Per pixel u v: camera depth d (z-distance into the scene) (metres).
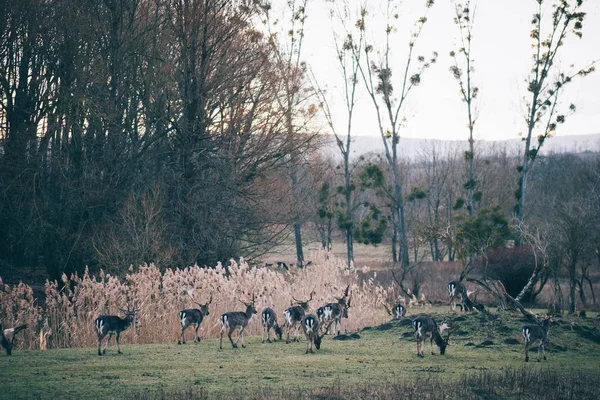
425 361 27.30
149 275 38.16
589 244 57.25
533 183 123.19
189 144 59.56
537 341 29.62
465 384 21.72
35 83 59.78
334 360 26.77
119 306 35.47
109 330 27.89
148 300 35.94
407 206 120.25
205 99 59.94
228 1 62.25
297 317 33.00
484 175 117.00
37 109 59.31
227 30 61.47
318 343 29.88
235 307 37.59
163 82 59.69
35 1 56.06
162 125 61.03
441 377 23.47
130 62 61.41
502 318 37.72
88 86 58.12
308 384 21.59
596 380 23.94
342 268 49.50
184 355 27.78
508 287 53.34
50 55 58.50
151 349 29.62
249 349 29.94
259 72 63.25
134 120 61.16
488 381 22.28
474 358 28.61
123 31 62.22
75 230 56.31
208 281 38.28
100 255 49.53
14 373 22.59
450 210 110.31
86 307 35.19
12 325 33.09
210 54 61.12
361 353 29.11
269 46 64.38
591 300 59.97
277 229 69.25
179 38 60.34
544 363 28.16
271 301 38.31
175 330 34.41
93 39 58.59
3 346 27.16
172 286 39.06
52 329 33.78
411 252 122.75
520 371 25.16
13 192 55.88
